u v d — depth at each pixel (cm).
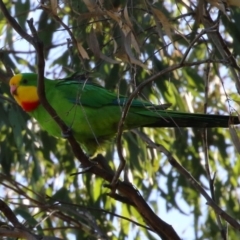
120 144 657
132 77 693
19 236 682
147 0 701
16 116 1015
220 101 1188
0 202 699
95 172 737
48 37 1046
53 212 786
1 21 1062
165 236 730
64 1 745
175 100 1076
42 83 650
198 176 1162
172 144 1175
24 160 1038
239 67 714
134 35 659
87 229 820
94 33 677
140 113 822
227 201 1180
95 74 891
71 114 839
